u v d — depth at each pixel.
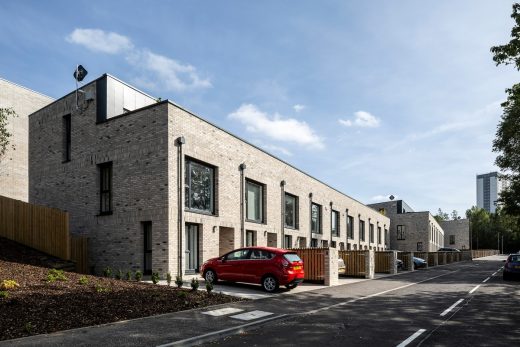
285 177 26.33
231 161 20.77
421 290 16.88
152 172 17.06
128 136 18.08
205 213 18.75
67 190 20.36
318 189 31.56
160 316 9.59
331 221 34.19
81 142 20.00
